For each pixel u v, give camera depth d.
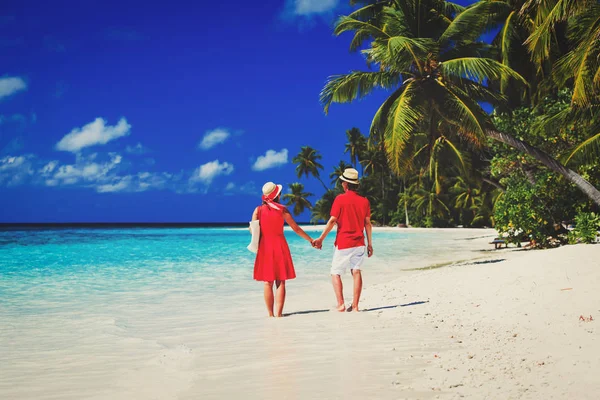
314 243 6.34
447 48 16.23
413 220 69.25
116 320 6.04
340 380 3.33
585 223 14.70
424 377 3.33
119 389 3.31
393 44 13.89
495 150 19.70
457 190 62.34
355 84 16.12
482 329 4.78
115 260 16.83
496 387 3.01
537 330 4.50
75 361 4.11
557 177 16.83
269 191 6.20
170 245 28.91
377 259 16.19
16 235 52.38
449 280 8.21
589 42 10.46
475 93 16.73
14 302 7.60
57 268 13.63
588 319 4.62
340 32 16.31
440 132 19.83
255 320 5.89
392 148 14.77
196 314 6.43
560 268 7.20
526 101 22.81
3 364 4.03
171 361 4.02
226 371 3.68
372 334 4.83
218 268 13.70
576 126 16.25
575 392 2.83
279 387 3.23
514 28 19.98
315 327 5.29
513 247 20.94
